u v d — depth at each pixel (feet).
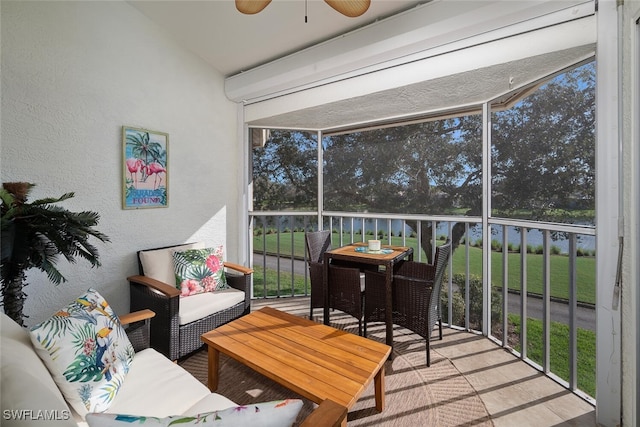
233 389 6.32
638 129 4.54
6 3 6.46
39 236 5.64
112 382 4.04
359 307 7.93
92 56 7.78
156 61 9.16
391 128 10.52
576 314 6.17
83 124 7.64
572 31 5.82
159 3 8.38
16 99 6.62
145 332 5.44
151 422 2.21
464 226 9.09
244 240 11.76
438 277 7.24
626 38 4.85
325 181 12.14
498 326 8.38
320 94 9.59
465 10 6.61
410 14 7.36
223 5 8.24
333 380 4.44
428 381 6.47
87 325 4.08
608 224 5.17
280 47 9.69
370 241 8.50
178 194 9.82
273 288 12.75
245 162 11.70
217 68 10.95
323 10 7.95
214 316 7.74
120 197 8.38
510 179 7.77
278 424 2.33
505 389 6.21
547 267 6.72
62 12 7.24
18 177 6.66
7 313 5.58
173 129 9.64
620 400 5.09
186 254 8.61
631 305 4.73
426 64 7.64
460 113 9.13
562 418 5.41
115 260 8.30
